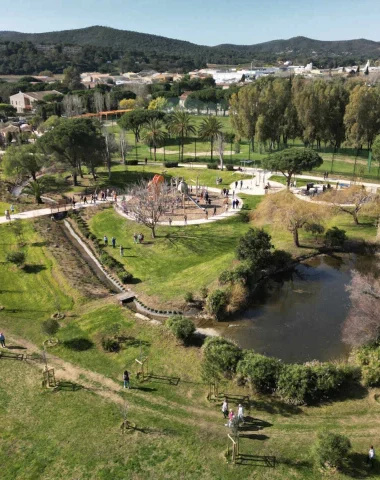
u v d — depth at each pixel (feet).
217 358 99.60
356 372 97.40
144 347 113.19
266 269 153.99
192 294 137.28
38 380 101.45
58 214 217.15
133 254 174.09
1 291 144.36
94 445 82.28
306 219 165.07
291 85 362.94
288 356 111.45
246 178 273.54
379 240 169.17
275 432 83.41
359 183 250.98
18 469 77.51
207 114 606.14
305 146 365.81
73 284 146.51
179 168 307.37
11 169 249.55
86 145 253.65
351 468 74.13
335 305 136.15
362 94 296.10
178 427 86.12
